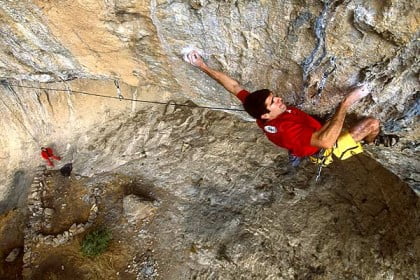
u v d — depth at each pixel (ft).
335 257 22.99
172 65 18.28
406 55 11.94
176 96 29.73
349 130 14.93
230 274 25.73
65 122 31.45
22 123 30.30
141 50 17.84
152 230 28.86
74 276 28.68
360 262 22.09
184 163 29.43
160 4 14.30
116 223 29.91
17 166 31.63
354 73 13.46
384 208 22.34
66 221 31.24
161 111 30.81
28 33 17.87
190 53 16.38
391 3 10.77
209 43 15.43
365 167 23.58
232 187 27.55
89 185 31.86
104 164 31.89
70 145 32.58
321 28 12.57
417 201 20.85
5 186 31.17
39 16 16.47
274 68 15.39
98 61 19.79
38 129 31.19
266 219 25.63
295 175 25.94
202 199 28.30
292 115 14.15
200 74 18.19
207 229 27.20
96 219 30.50
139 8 14.92
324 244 23.54
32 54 19.62
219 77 16.38
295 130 13.97
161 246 28.19
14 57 20.24
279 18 13.15
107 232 29.43
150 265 27.86
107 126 32.01
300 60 14.25
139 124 31.17
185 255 27.27
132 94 30.27
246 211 26.43
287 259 24.40
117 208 30.40
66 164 32.68
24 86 28.53
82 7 15.51
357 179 23.79
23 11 16.29
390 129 14.85
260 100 13.84
